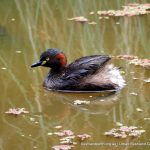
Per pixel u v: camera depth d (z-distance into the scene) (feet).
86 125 37.65
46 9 71.82
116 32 61.93
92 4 73.87
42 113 40.09
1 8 72.79
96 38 59.82
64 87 44.55
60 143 34.35
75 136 35.50
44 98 43.19
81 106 41.60
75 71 44.88
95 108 41.11
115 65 50.14
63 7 72.64
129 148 33.47
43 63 45.70
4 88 45.06
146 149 33.30
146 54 53.88
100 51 55.11
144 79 46.37
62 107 41.42
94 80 44.29
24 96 43.45
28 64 51.08
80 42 58.29
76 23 65.62
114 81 44.70
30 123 38.11
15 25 65.16
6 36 60.90
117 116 39.19
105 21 66.44
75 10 71.26
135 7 71.51
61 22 66.23
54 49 45.83
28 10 71.46
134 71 48.47
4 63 51.57
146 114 39.24
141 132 35.68
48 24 65.46
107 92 44.29
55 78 45.32
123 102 41.96
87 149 33.42
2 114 39.83
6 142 34.94
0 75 48.06
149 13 69.36
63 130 36.73
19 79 47.16
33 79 47.16
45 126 37.52
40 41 58.80
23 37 60.34
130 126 36.78
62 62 45.55
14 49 56.13
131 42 58.29
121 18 67.67
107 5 73.82
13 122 38.29
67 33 61.82
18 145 34.40
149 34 61.26
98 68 45.03
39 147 33.91
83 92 44.45
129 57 52.34
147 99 42.22
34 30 63.21
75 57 52.95
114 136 35.22
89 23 65.51
